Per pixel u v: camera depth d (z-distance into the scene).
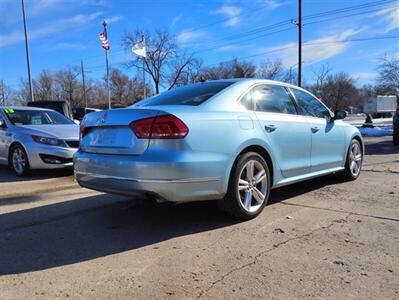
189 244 4.05
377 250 3.79
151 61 52.28
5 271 3.50
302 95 6.04
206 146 4.25
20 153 8.37
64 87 87.50
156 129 4.07
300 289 3.07
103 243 4.14
